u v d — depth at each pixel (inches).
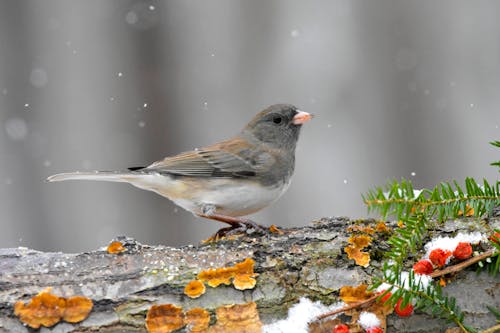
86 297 206.5
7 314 202.1
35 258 218.8
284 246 220.8
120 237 228.5
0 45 553.3
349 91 580.1
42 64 556.1
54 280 210.5
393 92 568.7
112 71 553.3
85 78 553.6
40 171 527.2
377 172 543.8
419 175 537.6
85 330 204.1
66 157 531.2
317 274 213.9
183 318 207.3
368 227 226.2
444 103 559.2
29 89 548.7
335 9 612.1
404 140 552.7
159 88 550.0
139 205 514.9
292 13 620.4
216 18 602.2
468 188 197.2
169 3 568.7
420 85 567.5
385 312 205.6
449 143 542.0
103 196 525.3
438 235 214.2
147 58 556.1
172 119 544.7
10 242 503.8
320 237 223.1
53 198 522.6
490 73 565.0
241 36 603.5
